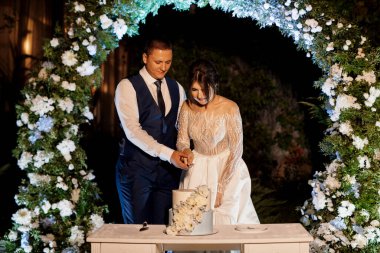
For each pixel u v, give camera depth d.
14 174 6.91
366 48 4.46
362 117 4.38
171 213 3.54
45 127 4.17
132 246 3.34
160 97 4.60
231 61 7.55
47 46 4.25
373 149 4.41
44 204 4.20
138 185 4.54
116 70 7.79
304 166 7.51
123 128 4.51
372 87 4.35
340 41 4.46
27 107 4.25
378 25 6.64
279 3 4.48
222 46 7.52
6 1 7.65
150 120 4.55
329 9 4.49
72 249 4.22
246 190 4.48
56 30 4.32
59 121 4.24
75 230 4.24
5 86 7.57
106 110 7.78
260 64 7.56
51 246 4.18
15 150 4.29
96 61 4.38
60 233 4.25
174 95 4.69
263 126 7.56
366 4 6.65
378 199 4.40
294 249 3.33
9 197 6.64
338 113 4.41
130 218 4.57
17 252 4.29
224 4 4.53
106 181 7.10
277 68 7.58
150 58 4.48
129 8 4.34
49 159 4.24
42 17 7.67
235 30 7.52
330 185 4.42
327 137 4.46
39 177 4.23
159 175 4.60
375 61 4.43
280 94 7.57
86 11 4.28
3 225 6.18
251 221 4.46
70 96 4.28
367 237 4.34
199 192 3.44
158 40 4.48
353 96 4.41
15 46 7.65
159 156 4.35
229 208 4.37
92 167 7.24
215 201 4.36
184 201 3.47
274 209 6.31
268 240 3.30
